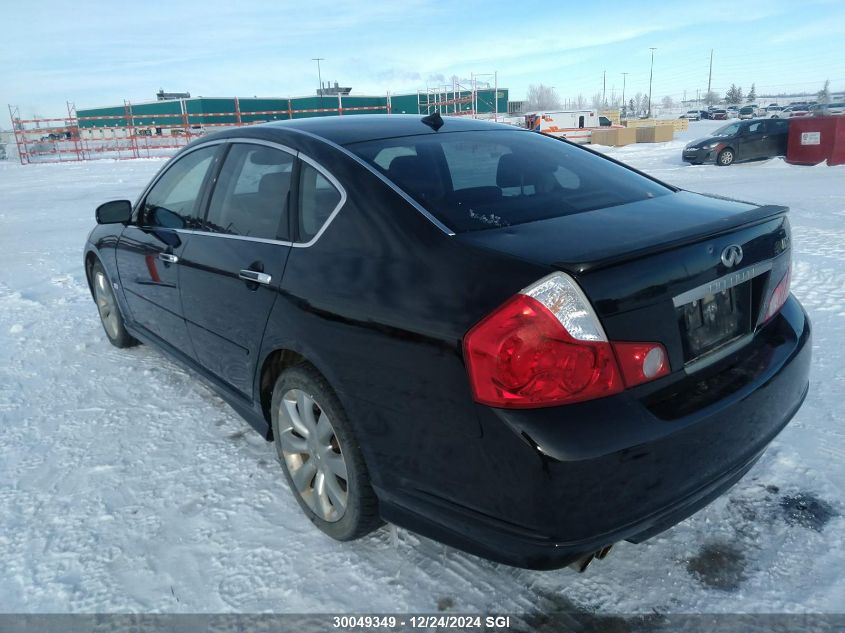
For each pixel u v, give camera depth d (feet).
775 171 53.88
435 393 6.27
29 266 25.08
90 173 79.15
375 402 6.92
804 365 7.72
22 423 11.47
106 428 11.23
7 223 37.88
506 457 5.81
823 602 6.93
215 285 9.59
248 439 10.78
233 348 9.51
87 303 19.31
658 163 67.00
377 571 7.65
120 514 8.80
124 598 7.31
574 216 7.38
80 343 15.60
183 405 12.07
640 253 5.93
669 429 5.93
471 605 7.12
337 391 7.33
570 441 5.58
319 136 8.88
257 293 8.59
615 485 5.77
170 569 7.75
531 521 5.82
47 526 8.57
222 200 10.02
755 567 7.48
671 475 6.09
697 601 7.05
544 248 6.23
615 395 5.85
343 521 7.86
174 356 11.91
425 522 6.83
